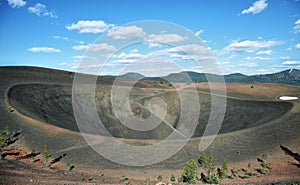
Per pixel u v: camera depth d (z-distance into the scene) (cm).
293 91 14000
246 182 3472
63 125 6188
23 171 3216
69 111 7731
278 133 5894
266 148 5222
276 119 6769
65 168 3831
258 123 6888
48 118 6612
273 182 3416
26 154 4278
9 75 11156
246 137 5741
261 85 15175
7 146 4506
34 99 7700
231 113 7931
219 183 3403
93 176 3450
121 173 3709
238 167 4403
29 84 8644
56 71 14538
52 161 4106
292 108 7438
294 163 4612
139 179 3434
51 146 4700
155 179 3494
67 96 8512
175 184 3155
